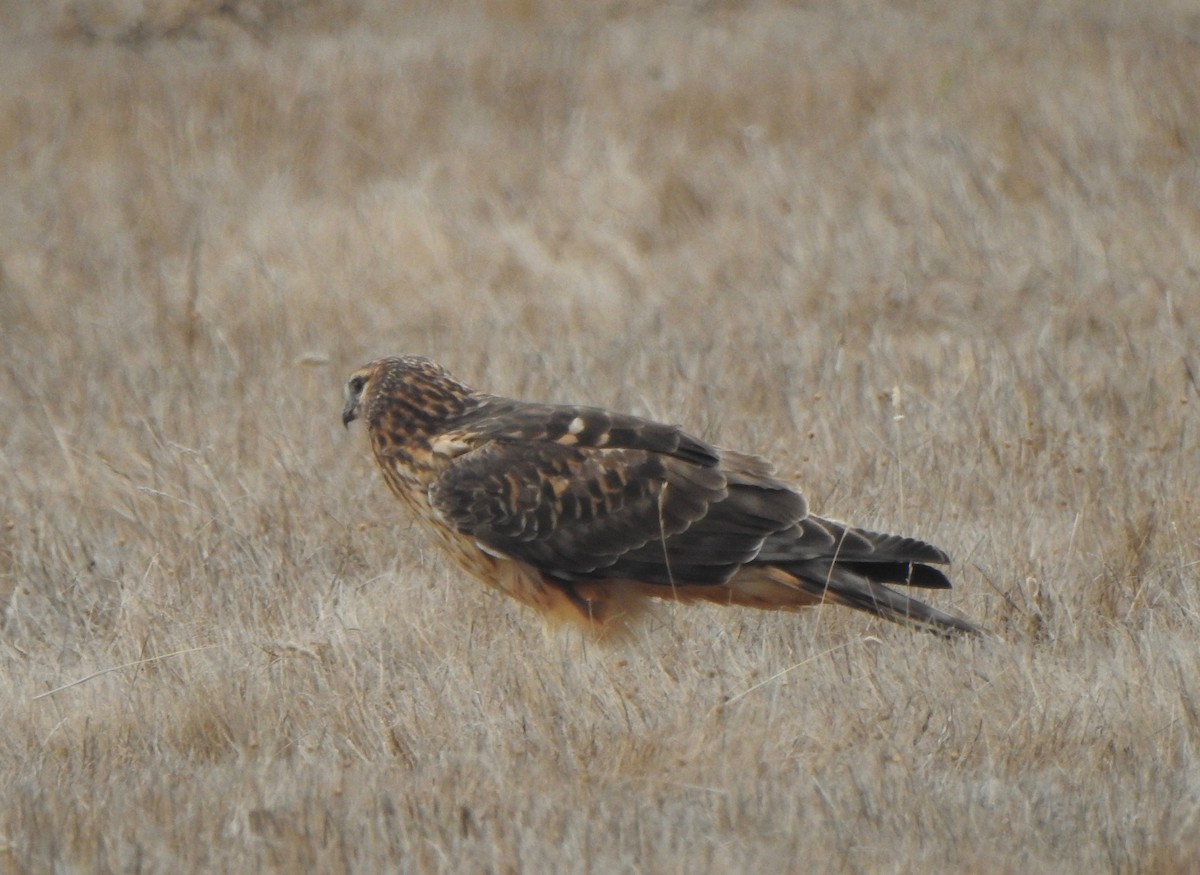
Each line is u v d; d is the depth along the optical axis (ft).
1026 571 77.82
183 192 159.74
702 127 163.73
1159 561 78.74
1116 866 51.80
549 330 123.95
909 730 62.85
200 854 54.80
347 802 58.29
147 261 145.38
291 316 129.80
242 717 67.56
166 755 64.95
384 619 77.00
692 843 54.39
